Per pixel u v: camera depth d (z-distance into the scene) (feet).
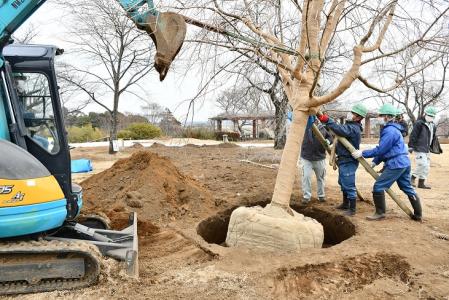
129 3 16.81
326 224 26.37
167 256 18.83
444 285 15.90
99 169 46.78
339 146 25.43
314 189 33.65
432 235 21.36
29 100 16.15
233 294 14.84
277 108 30.53
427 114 33.99
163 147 70.54
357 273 16.87
